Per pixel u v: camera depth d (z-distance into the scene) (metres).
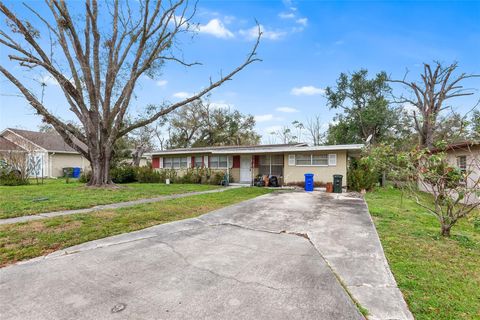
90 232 4.97
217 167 18.55
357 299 2.66
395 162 6.21
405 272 3.31
